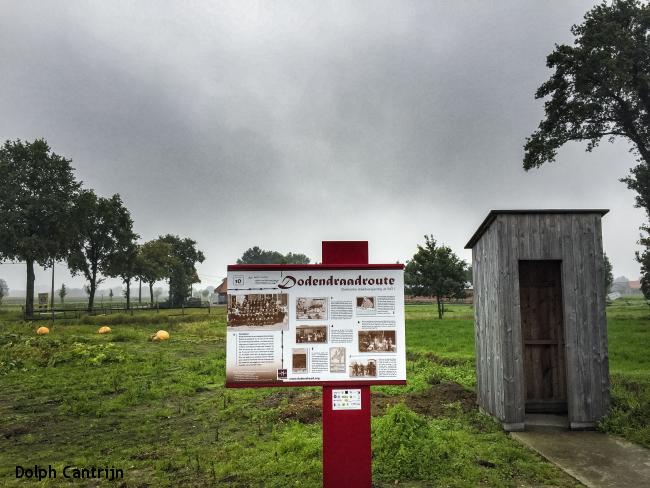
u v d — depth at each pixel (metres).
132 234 57.12
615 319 29.39
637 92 26.72
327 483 4.76
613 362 12.57
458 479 5.11
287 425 7.54
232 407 8.91
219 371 13.21
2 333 22.17
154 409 9.16
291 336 4.83
